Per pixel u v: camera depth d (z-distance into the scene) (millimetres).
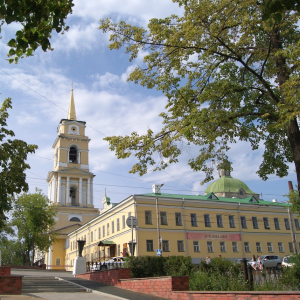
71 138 69125
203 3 14125
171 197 46969
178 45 14648
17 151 22719
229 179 74188
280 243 53406
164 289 13562
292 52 12070
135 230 43188
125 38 15461
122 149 15477
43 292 16719
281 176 17781
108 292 15734
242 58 15719
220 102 15609
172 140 15102
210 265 16141
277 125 12523
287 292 9062
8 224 53469
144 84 15789
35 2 7609
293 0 6430
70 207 65125
